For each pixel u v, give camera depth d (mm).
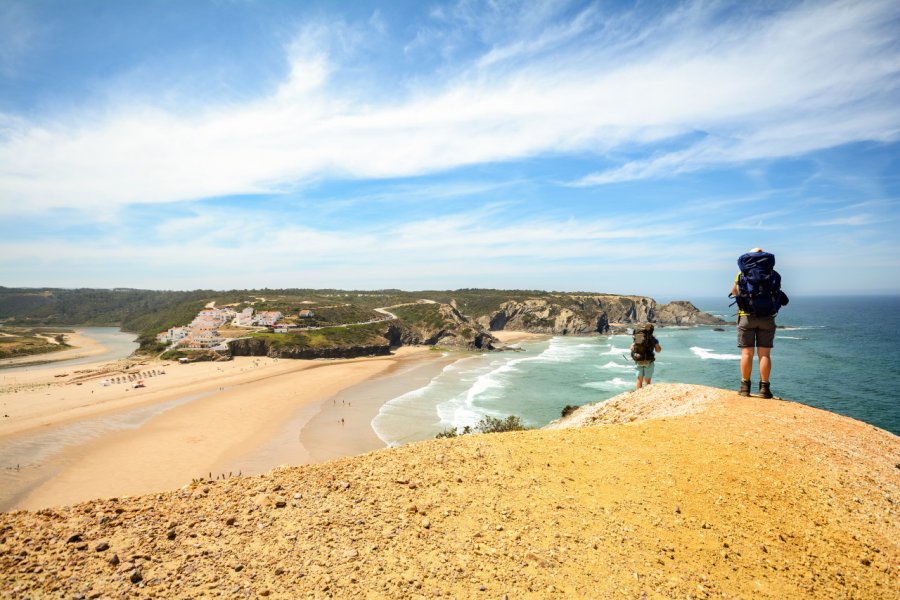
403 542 4418
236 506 4938
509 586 3904
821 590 4273
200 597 3523
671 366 68625
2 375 77312
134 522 4527
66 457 33281
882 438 7238
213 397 54375
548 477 6066
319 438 37594
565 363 80562
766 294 8680
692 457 6715
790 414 7984
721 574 4348
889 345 86562
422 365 81875
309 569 3928
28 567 3691
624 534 4840
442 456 6512
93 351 116000
